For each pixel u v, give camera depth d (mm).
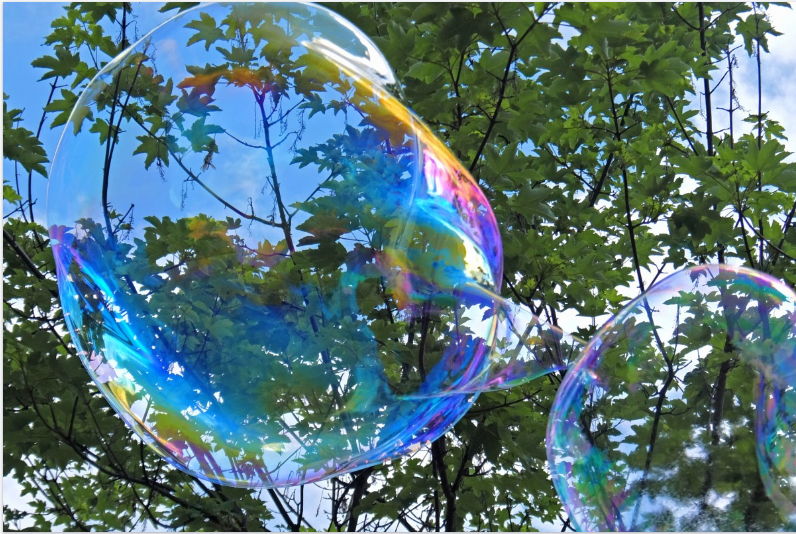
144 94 1749
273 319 1730
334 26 1948
